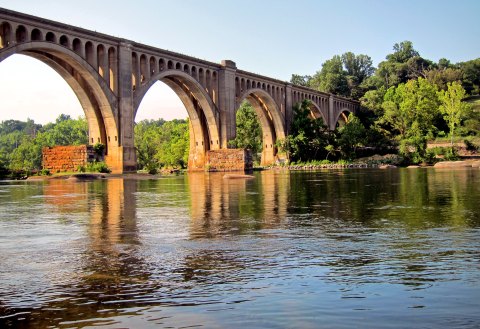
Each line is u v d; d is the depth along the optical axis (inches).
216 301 239.9
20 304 241.1
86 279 285.7
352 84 5708.7
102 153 2071.9
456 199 729.0
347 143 3818.9
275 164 3543.3
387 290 251.9
